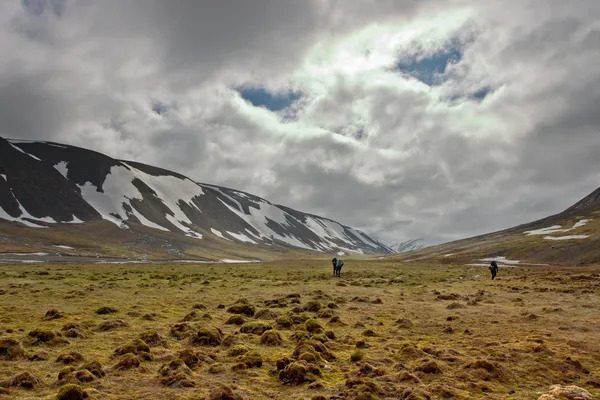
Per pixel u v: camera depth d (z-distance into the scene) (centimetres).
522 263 12200
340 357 1650
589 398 1131
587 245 12106
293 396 1213
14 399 1120
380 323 2395
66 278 5012
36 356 1520
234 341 1805
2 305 2736
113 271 6781
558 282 5512
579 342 1930
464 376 1403
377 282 5381
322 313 2602
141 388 1239
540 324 2408
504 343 1888
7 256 12550
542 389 1316
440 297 3653
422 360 1573
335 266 6662
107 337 1873
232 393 1155
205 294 3691
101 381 1277
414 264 12675
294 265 11844
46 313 2338
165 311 2669
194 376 1364
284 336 1984
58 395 1122
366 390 1202
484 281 5800
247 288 4303
